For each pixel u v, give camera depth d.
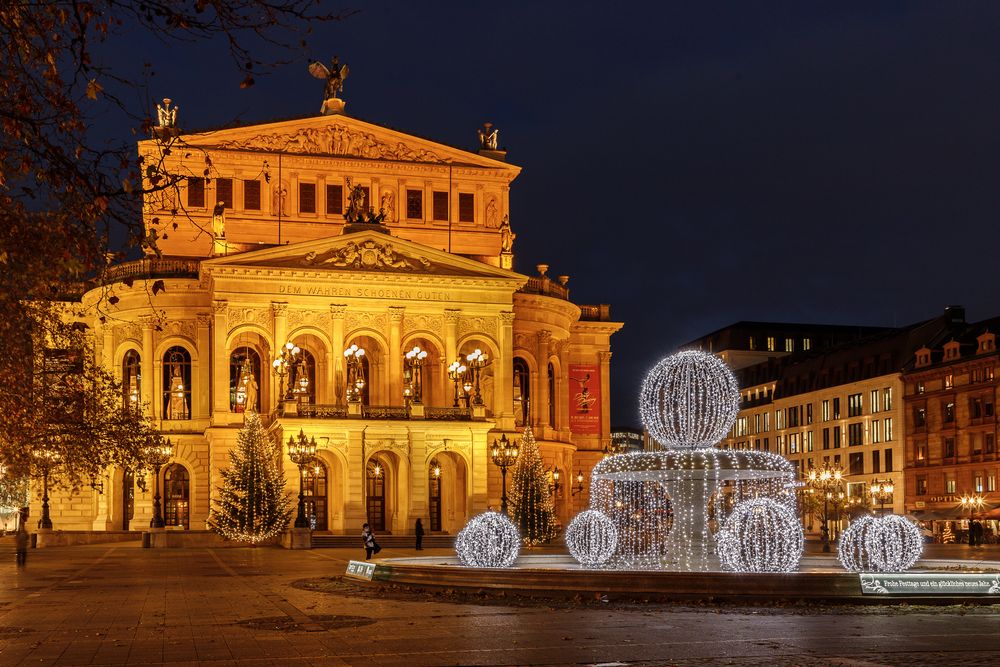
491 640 21.52
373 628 23.48
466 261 84.81
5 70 13.62
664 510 43.38
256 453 70.12
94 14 12.57
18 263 16.20
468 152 94.69
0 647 21.27
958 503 99.81
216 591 34.06
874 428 115.56
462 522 81.94
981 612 26.39
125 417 26.77
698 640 21.45
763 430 140.38
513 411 86.88
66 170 13.62
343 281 82.25
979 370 100.56
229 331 80.81
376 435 76.38
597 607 27.31
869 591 27.89
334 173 91.50
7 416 21.47
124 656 19.92
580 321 101.44
